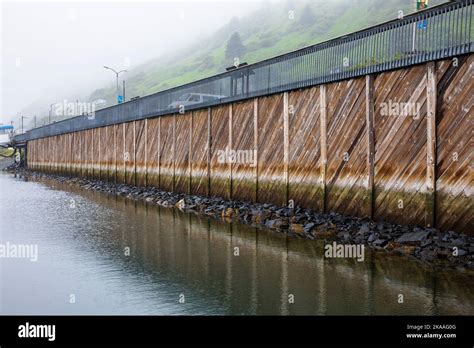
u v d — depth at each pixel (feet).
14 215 71.36
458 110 39.19
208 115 80.43
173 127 94.89
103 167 140.15
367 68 48.29
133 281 33.24
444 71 40.55
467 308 26.50
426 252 38.09
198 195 83.30
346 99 51.42
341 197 51.49
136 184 114.62
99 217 68.28
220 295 29.58
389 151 45.80
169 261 39.24
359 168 49.29
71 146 175.83
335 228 48.62
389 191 45.62
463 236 37.93
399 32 45.06
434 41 41.42
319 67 55.21
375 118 47.65
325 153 53.83
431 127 41.09
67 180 164.35
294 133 59.21
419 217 42.47
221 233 52.39
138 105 112.98
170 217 66.90
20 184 152.97
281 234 50.49
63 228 57.98
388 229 44.06
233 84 72.79
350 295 29.17
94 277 34.42
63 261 39.75
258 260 39.01
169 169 95.81
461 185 38.60
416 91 43.24
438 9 40.93
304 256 40.01
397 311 26.23
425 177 41.86
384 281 31.96
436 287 30.35
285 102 60.90
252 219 59.93
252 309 26.91
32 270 36.86
